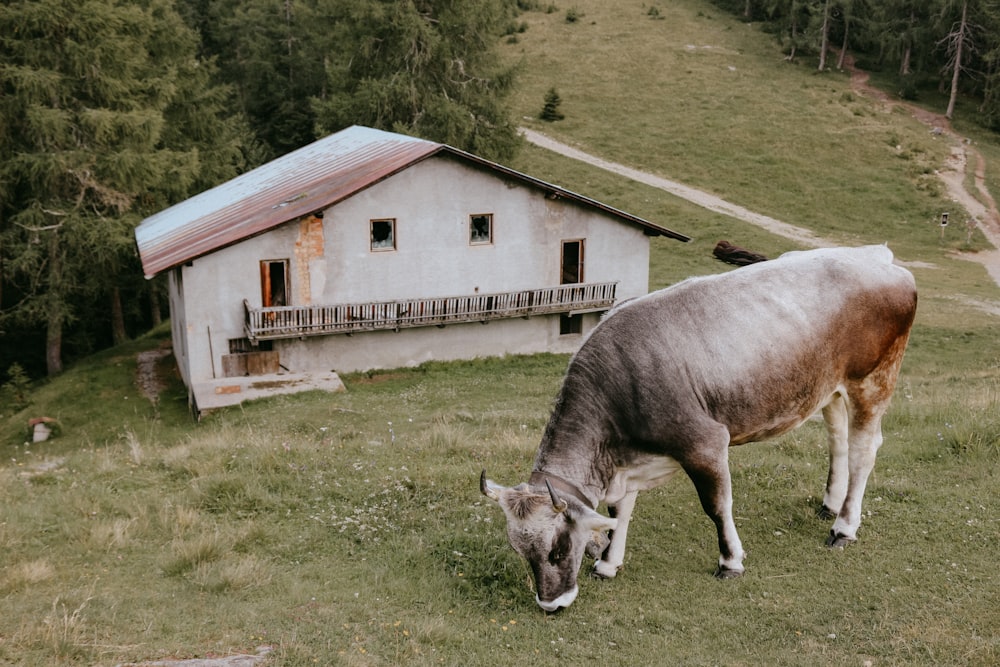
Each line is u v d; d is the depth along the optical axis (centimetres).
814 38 7694
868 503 993
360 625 740
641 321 806
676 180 5725
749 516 994
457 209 2852
